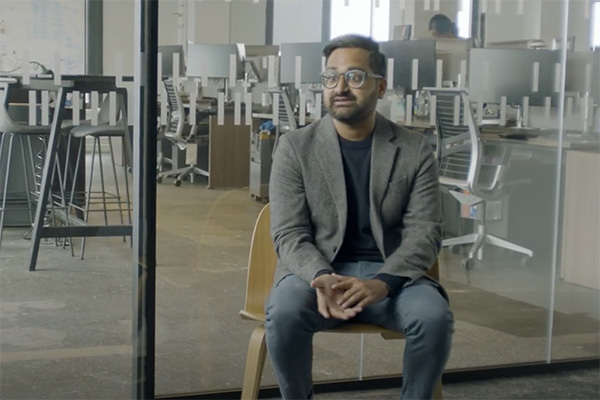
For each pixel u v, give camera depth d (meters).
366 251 2.99
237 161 3.69
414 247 2.90
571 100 4.33
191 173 3.61
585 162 4.40
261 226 3.15
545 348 4.30
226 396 3.71
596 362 4.28
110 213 3.53
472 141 4.13
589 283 4.41
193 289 3.68
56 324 3.53
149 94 3.49
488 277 4.21
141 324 3.62
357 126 3.00
